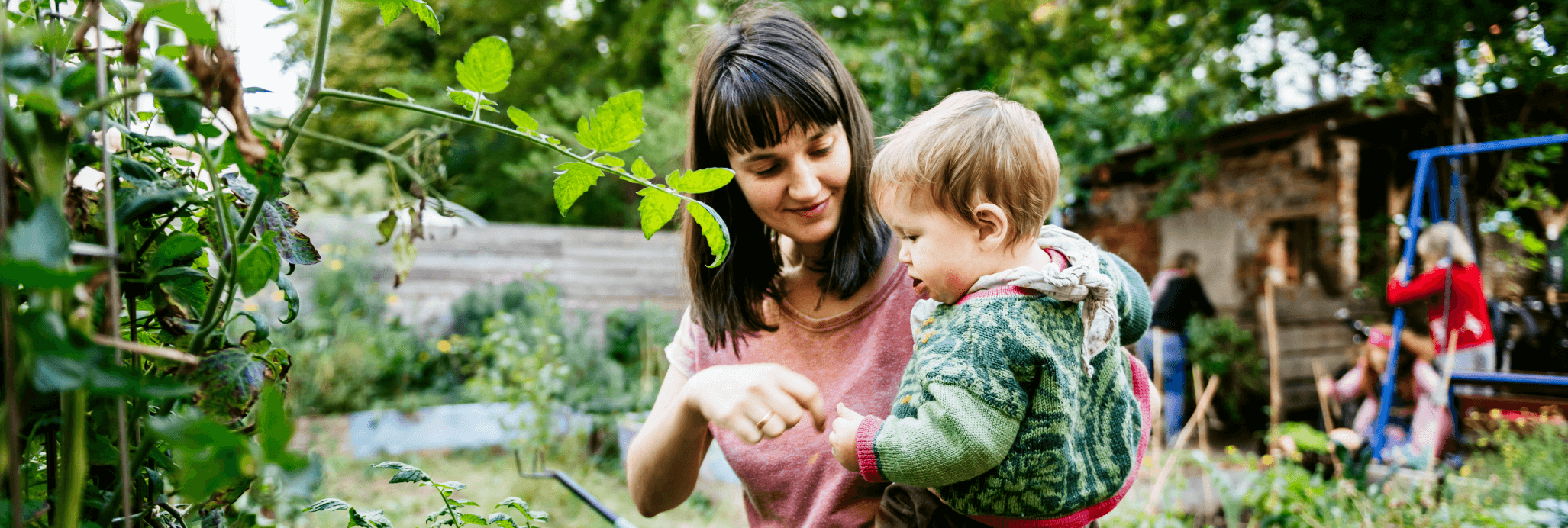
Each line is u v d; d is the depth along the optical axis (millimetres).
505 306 7312
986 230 1032
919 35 6309
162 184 645
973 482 989
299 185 765
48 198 423
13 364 426
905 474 957
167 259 623
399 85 11031
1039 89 6414
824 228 1123
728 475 4445
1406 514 2910
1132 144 7262
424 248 7621
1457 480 3164
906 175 1047
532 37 13906
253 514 980
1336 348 6809
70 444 489
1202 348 6566
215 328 603
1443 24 4668
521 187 13172
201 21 453
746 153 1067
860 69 6727
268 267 583
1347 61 5223
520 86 13078
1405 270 3939
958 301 1062
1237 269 7242
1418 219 3973
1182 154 6828
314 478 455
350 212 7844
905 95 6211
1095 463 1033
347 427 5652
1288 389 6582
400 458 5547
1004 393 940
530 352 6184
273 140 562
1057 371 962
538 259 8047
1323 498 3057
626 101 682
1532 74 4621
